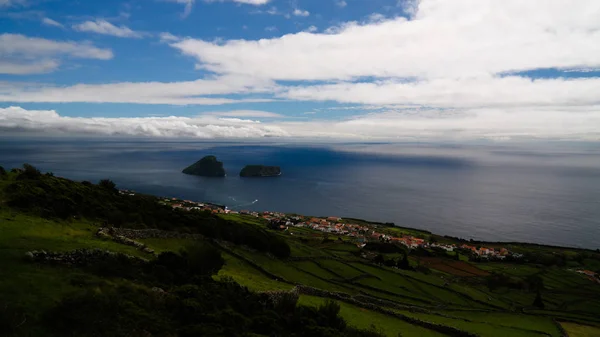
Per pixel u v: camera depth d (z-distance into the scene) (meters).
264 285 31.06
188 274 23.52
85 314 15.16
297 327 22.59
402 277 63.66
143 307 17.72
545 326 47.38
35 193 33.03
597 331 49.56
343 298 37.59
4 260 18.25
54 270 18.66
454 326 38.06
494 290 75.25
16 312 14.05
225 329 17.94
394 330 31.34
